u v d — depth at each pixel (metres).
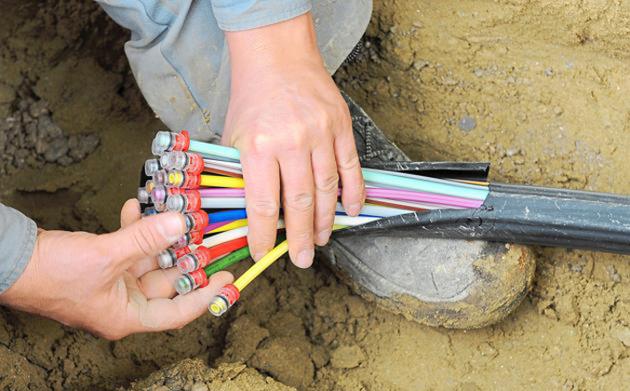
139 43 1.61
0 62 2.02
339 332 1.73
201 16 1.54
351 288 1.73
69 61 2.02
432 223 1.53
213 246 1.46
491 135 1.89
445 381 1.66
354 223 1.55
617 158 1.82
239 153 1.42
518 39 1.94
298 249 1.41
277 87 1.36
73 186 1.92
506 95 1.91
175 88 1.62
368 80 2.00
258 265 1.44
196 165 1.40
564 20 1.88
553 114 1.88
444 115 1.93
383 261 1.61
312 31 1.42
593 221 1.50
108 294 1.35
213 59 1.57
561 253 1.73
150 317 1.41
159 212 1.44
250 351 1.67
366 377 1.68
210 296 1.44
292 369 1.66
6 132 1.97
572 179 1.83
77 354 1.64
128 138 1.97
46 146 1.96
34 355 1.61
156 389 1.48
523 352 1.67
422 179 1.52
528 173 1.85
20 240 1.27
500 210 1.51
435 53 1.95
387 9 1.96
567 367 1.65
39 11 2.05
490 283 1.54
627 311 1.69
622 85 1.88
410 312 1.63
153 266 1.47
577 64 1.91
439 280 1.56
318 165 1.36
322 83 1.39
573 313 1.68
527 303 1.71
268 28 1.37
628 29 1.83
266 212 1.36
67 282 1.29
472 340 1.68
